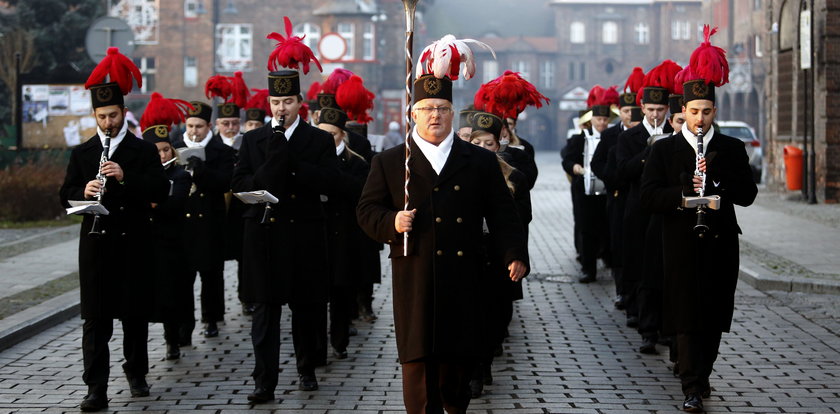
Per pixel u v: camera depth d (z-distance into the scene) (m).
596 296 17.83
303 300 11.00
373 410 10.30
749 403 10.63
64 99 36.06
